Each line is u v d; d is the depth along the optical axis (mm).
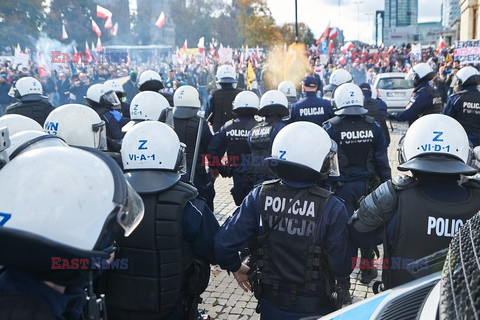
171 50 30688
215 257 2488
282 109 4293
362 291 4309
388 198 2223
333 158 2480
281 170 2396
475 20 35062
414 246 2168
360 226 2299
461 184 2209
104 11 24984
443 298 1106
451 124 2246
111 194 1337
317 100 5676
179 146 2482
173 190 2336
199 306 4168
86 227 1259
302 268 2375
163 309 2312
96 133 3336
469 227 1226
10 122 3061
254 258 2559
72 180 1274
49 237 1207
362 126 4164
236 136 4809
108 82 6953
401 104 15070
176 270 2299
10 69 18078
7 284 1217
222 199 7469
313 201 2385
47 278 1241
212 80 18516
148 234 2262
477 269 1001
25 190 1240
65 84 17906
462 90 6484
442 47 27969
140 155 2363
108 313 2377
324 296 2402
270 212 2432
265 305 2496
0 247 1173
